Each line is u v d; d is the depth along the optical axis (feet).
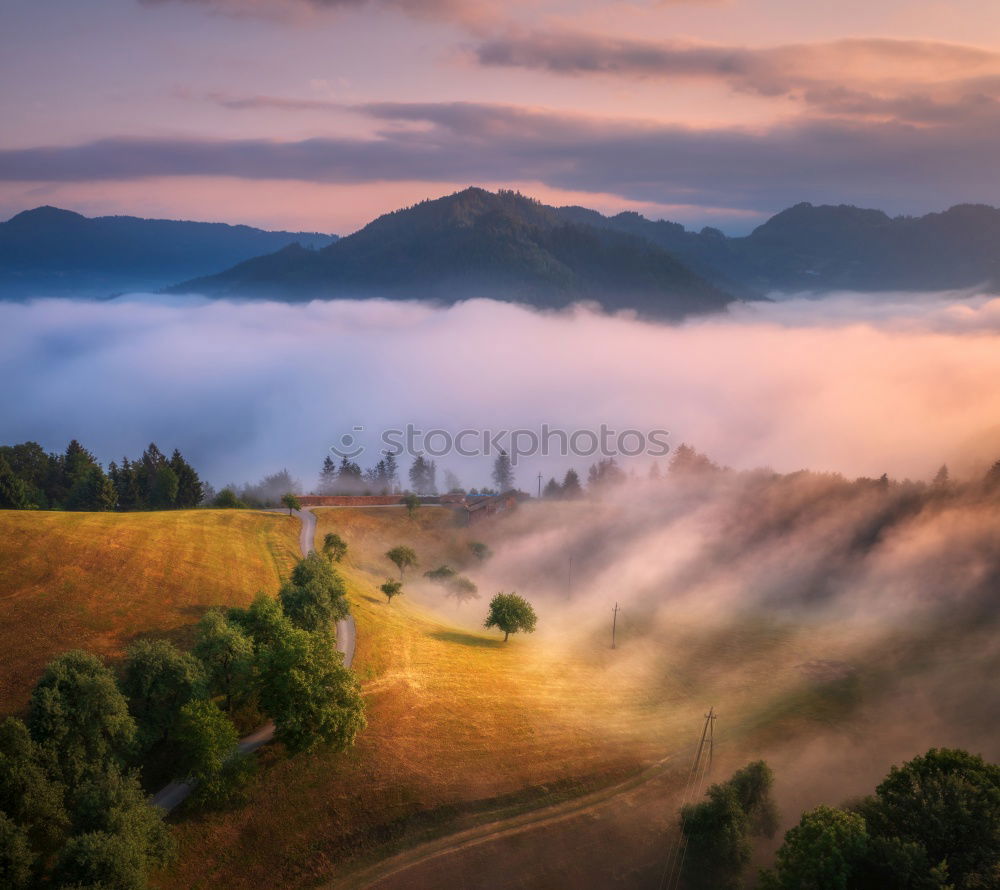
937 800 174.40
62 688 191.42
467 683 290.56
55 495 585.63
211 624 236.22
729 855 202.28
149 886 171.63
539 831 212.84
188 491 615.16
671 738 276.62
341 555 417.08
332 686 221.46
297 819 201.87
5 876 156.35
